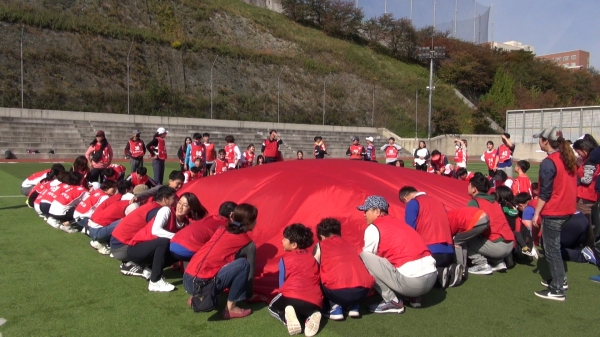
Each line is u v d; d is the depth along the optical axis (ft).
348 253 14.10
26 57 97.50
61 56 102.53
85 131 87.40
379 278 14.52
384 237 14.82
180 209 17.16
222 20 154.40
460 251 18.15
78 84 100.78
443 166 45.91
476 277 18.80
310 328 12.94
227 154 44.34
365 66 168.76
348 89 151.12
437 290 17.07
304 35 174.09
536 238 23.98
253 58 139.54
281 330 13.33
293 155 109.09
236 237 14.38
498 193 21.59
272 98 131.34
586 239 21.63
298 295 13.21
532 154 113.09
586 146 22.68
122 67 110.63
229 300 14.10
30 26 103.60
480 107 157.48
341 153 118.32
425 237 16.46
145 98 106.73
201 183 24.48
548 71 197.98
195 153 41.14
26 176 50.29
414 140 128.26
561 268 16.16
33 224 26.55
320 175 21.31
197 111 113.50
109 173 29.37
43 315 14.07
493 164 41.09
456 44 191.93
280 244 18.21
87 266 19.04
